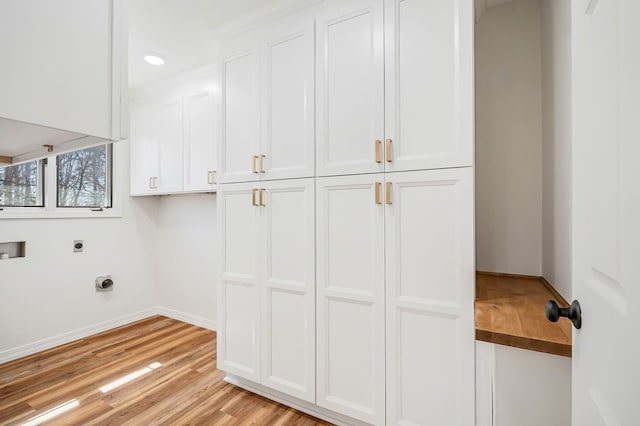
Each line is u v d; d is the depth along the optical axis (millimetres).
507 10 1808
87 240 2865
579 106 691
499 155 1828
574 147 721
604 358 548
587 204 645
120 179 3117
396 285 1439
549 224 1570
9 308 2393
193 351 2555
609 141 538
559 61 1372
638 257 432
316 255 1668
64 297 2703
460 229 1307
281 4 1751
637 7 434
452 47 1321
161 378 2146
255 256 1893
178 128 2787
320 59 1648
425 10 1375
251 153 1906
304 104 1706
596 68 597
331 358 1627
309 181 1685
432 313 1363
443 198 1345
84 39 647
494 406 1143
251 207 1916
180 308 3268
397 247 1437
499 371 1131
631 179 457
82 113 643
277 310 1814
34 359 2402
